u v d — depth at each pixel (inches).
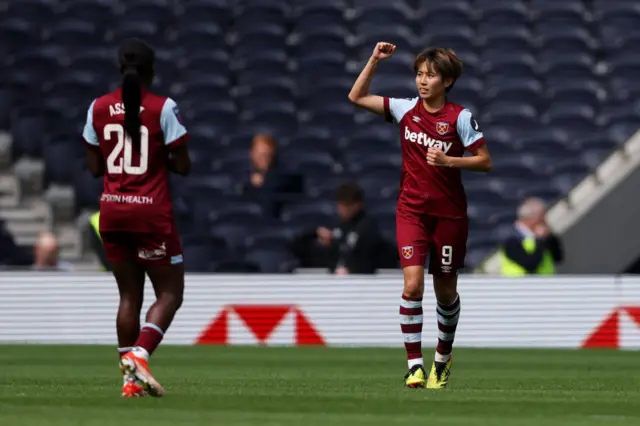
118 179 893.8
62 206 2544.3
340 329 1915.6
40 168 2642.7
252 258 2322.8
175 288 911.0
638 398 967.0
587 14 3474.4
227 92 3058.6
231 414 778.8
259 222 2443.4
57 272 1910.7
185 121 2947.8
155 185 895.7
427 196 1012.5
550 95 3112.7
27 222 2559.1
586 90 3120.1
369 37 3243.1
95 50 3154.5
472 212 2625.5
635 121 2994.6
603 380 1255.5
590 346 1921.8
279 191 2487.7
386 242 1978.3
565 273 2293.3
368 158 2800.2
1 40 3132.4
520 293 1927.9
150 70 906.1
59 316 1905.8
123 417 747.4
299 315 1919.3
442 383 1067.3
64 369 1384.1
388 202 2603.3
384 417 769.6
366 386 1085.8
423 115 1013.8
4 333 1902.1
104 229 900.6
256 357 1651.1
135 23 3240.7
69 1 3304.6
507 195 2677.2
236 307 1915.6
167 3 3353.8
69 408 810.2
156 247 896.9
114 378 1211.2
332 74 3152.1
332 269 1974.7
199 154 2770.7
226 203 2506.2
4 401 870.4
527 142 2874.0
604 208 2298.2
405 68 3147.1
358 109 3029.0
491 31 3331.7
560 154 2849.4
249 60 3149.6
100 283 1911.9
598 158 2805.1
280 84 3095.5
